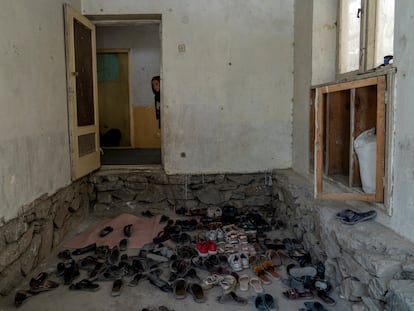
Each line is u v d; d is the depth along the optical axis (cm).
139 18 439
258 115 440
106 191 446
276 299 248
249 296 252
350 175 279
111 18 434
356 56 308
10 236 248
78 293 257
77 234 373
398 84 213
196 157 443
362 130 274
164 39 427
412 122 199
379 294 193
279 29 430
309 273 274
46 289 258
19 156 261
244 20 428
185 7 424
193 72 431
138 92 794
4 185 240
